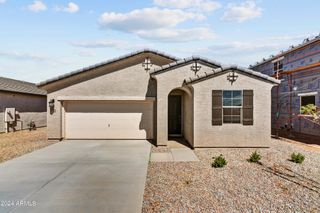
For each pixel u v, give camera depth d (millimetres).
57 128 14211
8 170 8078
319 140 14344
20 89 22031
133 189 6277
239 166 8516
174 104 15609
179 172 7844
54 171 7969
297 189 6250
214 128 11828
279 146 12445
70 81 14266
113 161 9336
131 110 14688
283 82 18938
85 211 5008
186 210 5039
